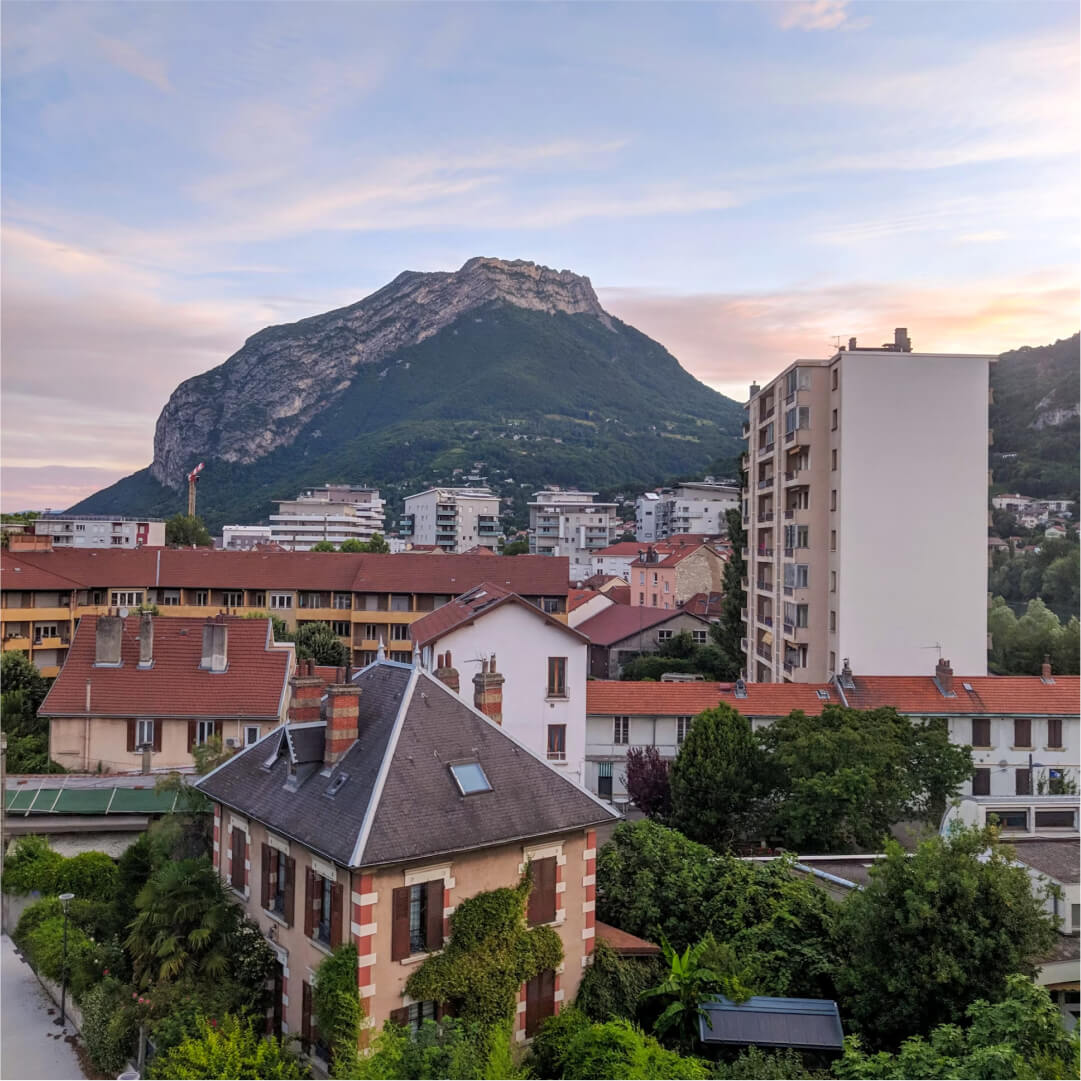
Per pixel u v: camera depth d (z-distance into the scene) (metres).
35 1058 25.77
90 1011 25.91
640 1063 21.00
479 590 57.34
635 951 27.05
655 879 30.16
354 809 23.45
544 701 46.91
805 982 26.48
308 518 193.38
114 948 28.41
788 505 64.50
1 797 35.84
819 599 60.50
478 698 30.08
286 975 24.56
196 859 28.66
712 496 187.00
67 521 160.38
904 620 57.94
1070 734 49.38
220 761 35.94
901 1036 24.48
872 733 39.31
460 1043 20.59
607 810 26.64
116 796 41.16
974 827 27.16
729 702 49.94
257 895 26.11
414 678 26.66
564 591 75.62
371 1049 21.05
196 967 25.11
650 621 86.94
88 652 47.88
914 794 40.19
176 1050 21.39
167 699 46.41
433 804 24.00
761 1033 23.84
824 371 60.84
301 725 26.38
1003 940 23.52
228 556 80.81
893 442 58.06
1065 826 40.84
